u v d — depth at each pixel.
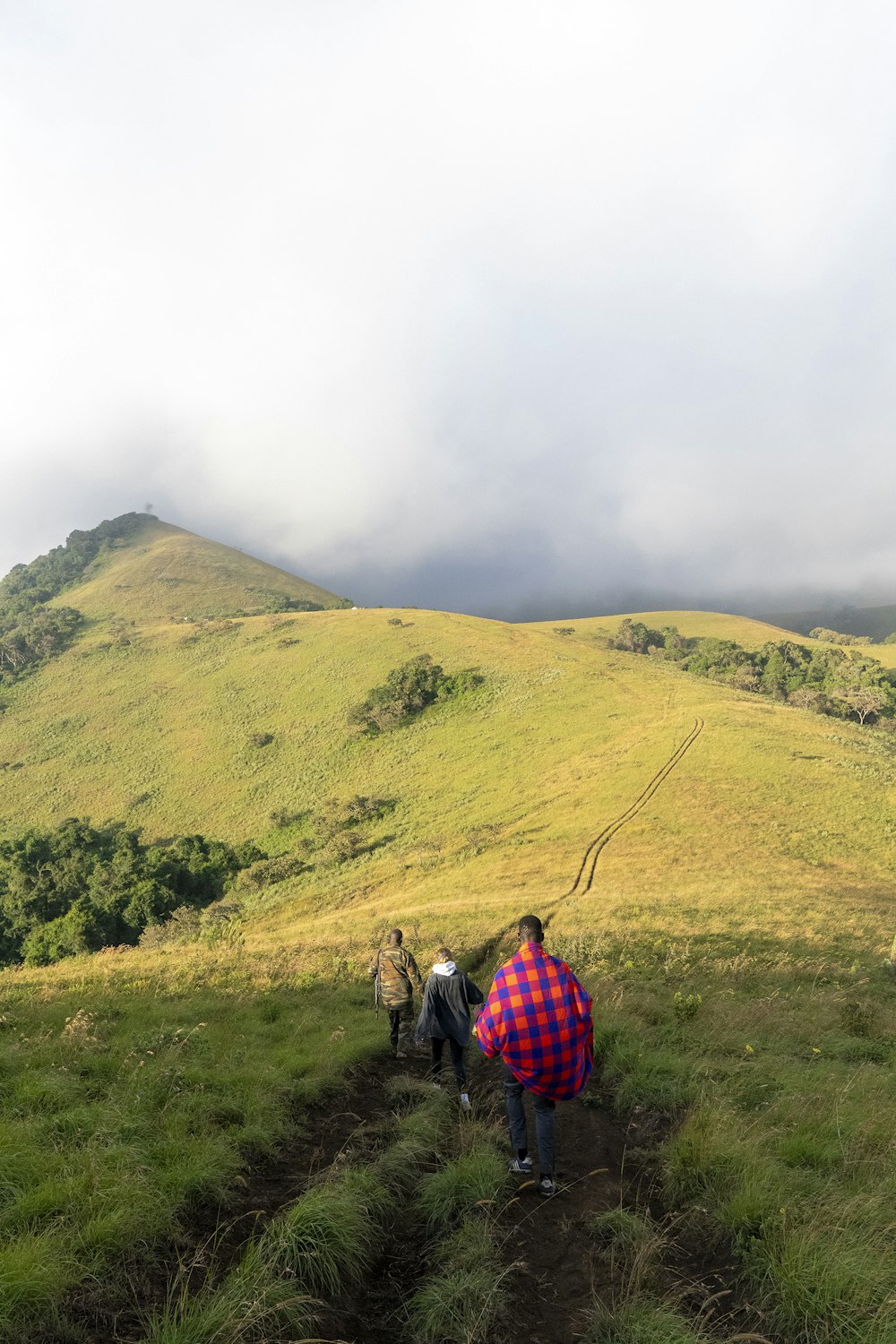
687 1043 8.51
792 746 56.44
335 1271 3.85
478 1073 8.09
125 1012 9.60
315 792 75.69
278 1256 3.79
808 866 34.06
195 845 65.31
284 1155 5.51
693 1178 4.96
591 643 137.00
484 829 49.47
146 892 53.66
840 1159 5.23
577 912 25.95
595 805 48.44
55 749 99.19
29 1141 4.82
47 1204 4.02
